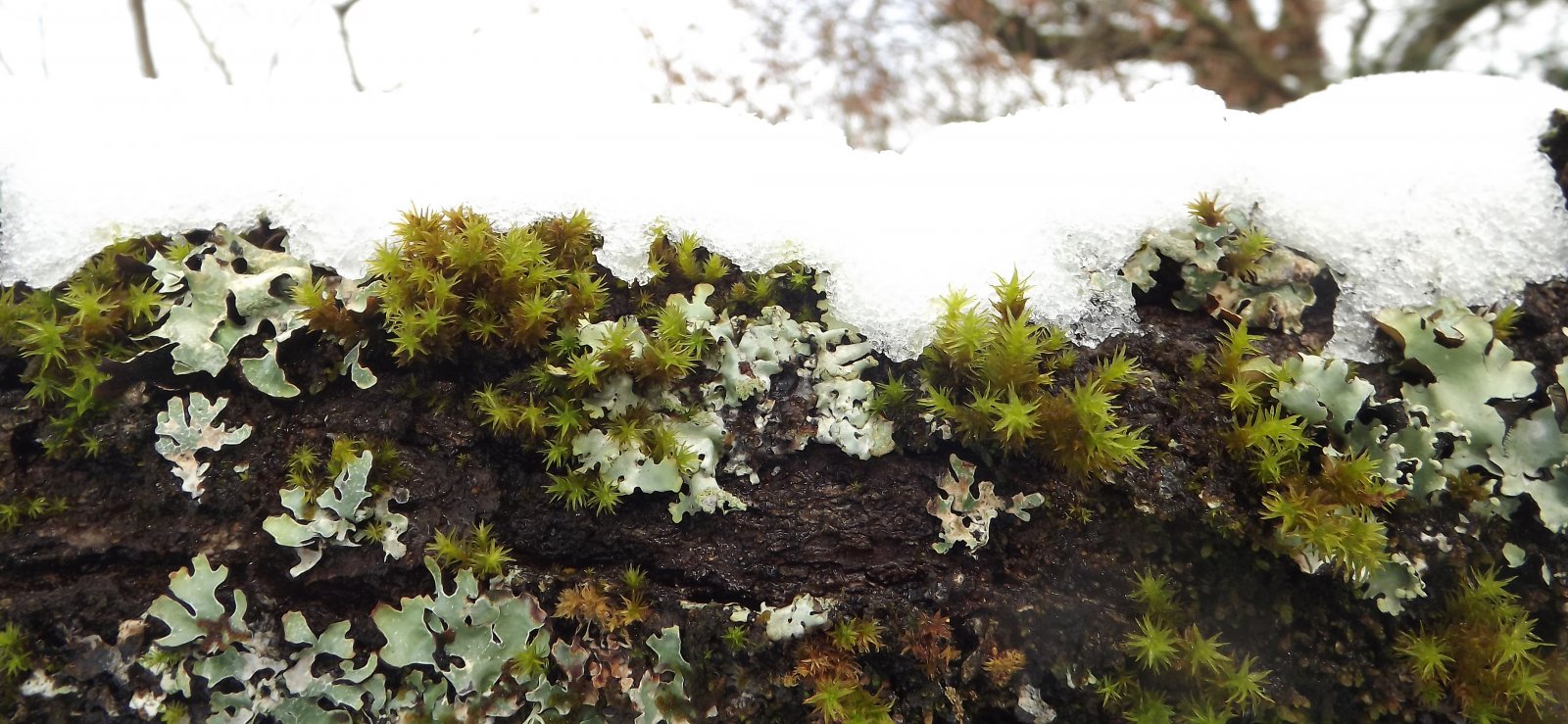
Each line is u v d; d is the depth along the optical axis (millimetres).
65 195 219
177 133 225
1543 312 225
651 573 227
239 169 224
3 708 215
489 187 226
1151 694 220
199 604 218
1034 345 214
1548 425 219
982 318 216
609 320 225
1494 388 219
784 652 222
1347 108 241
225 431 220
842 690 218
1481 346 220
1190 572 222
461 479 225
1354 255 228
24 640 215
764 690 222
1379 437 217
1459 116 236
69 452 218
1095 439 214
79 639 217
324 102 234
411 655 220
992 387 218
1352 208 229
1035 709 222
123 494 220
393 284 216
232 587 221
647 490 223
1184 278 228
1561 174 230
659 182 229
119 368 216
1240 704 219
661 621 224
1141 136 237
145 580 220
